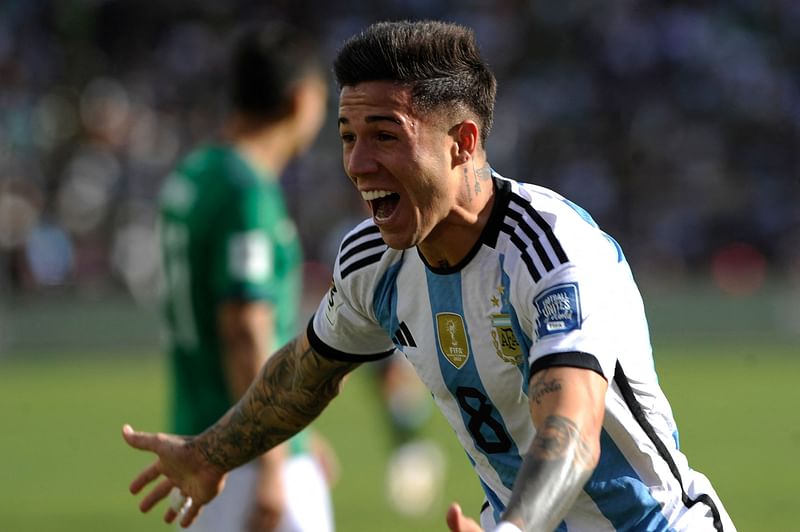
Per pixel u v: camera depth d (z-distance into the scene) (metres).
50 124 83.38
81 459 43.78
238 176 18.17
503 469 12.12
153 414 52.16
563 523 11.95
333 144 73.88
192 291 18.20
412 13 90.56
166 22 90.12
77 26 89.31
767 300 72.56
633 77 87.38
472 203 11.09
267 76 18.64
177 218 18.33
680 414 51.47
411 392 35.41
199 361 18.36
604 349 10.52
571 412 10.08
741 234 77.19
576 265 10.76
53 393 58.88
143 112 84.56
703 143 83.38
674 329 72.50
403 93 10.64
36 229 73.75
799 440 45.19
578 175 80.31
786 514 32.91
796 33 90.75
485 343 11.38
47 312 70.81
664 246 76.62
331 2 91.12
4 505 35.88
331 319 12.73
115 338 71.25
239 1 90.88
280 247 18.45
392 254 11.87
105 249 74.31
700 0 91.62
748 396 55.88
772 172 81.75
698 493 12.21
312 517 18.70
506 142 82.00
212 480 13.86
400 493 34.47
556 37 89.69
